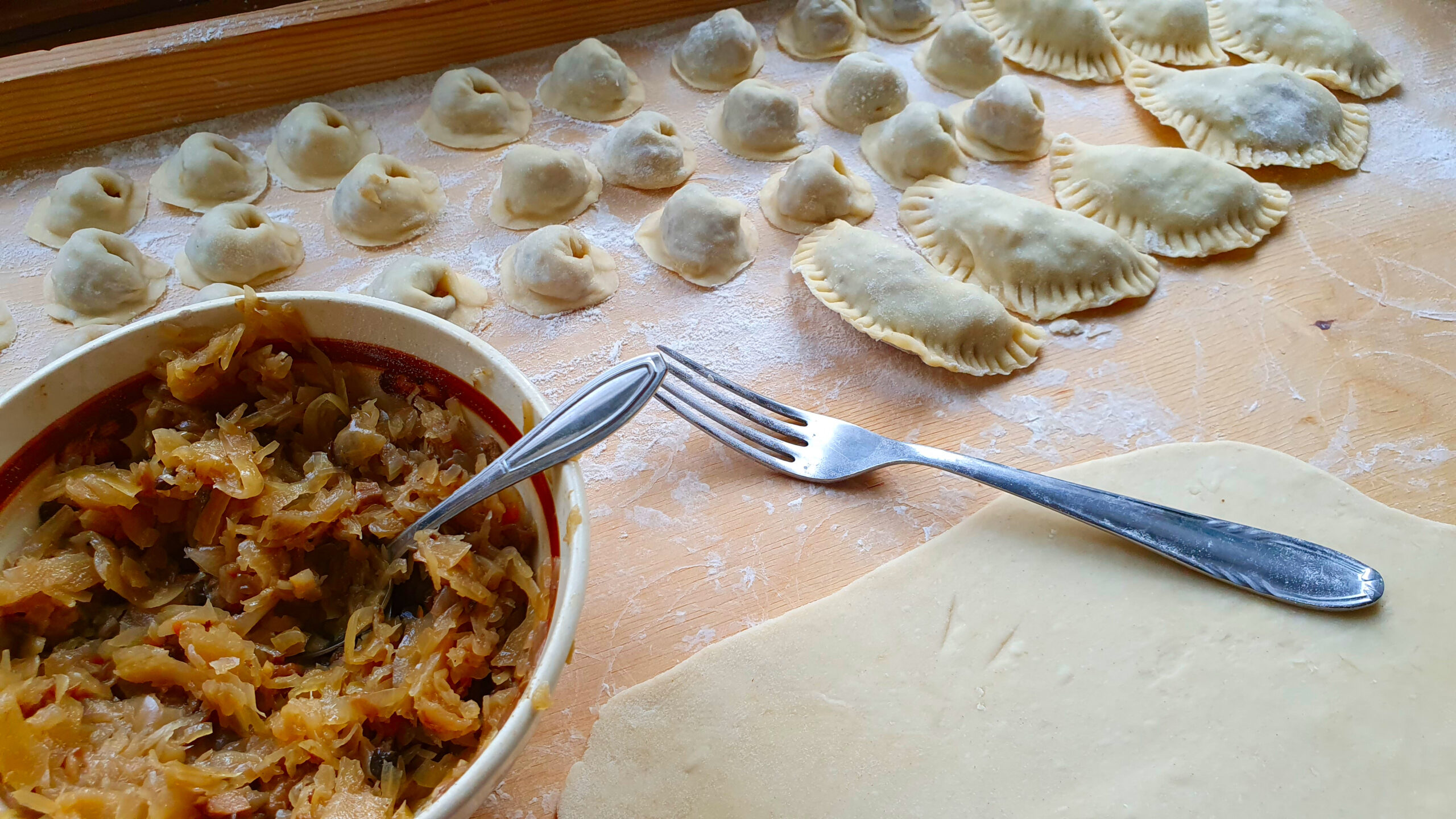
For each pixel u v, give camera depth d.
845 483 0.28
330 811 0.18
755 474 0.28
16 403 0.20
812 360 0.31
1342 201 0.35
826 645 0.24
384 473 0.22
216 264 0.31
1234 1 0.41
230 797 0.19
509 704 0.19
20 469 0.20
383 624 0.21
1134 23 0.40
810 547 0.27
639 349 0.31
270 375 0.22
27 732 0.18
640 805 0.22
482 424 0.22
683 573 0.26
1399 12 0.41
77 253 0.30
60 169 0.34
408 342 0.22
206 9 0.39
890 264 0.31
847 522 0.27
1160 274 0.33
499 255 0.33
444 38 0.37
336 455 0.22
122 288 0.30
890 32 0.41
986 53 0.38
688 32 0.40
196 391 0.22
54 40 0.38
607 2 0.39
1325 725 0.23
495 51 0.39
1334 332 0.31
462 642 0.20
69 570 0.20
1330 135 0.36
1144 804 0.22
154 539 0.22
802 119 0.38
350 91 0.37
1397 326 0.31
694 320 0.31
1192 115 0.37
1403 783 0.23
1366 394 0.30
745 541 0.27
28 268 0.32
